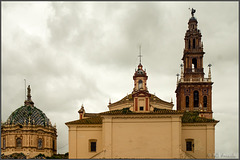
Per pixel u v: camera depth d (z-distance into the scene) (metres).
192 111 77.88
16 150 87.75
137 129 61.97
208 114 81.50
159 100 74.31
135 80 70.00
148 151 61.09
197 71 84.81
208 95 82.62
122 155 61.41
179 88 85.62
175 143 60.59
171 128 61.19
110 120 62.66
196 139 64.50
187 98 83.06
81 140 66.94
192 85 83.00
